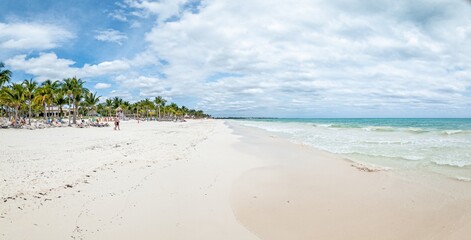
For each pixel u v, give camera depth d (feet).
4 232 19.04
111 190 28.76
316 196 28.81
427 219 22.00
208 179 35.01
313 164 46.03
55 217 21.80
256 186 32.71
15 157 45.16
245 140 91.50
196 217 23.03
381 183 32.94
